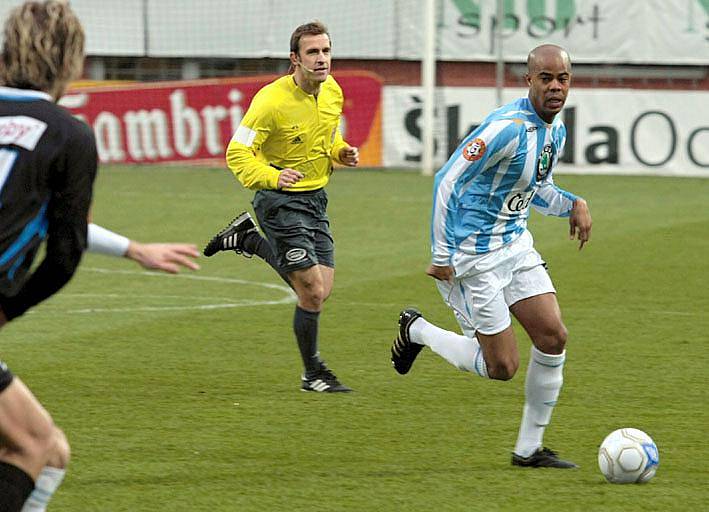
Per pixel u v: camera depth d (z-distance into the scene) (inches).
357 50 3107.8
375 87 3078.2
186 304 1438.2
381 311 1392.7
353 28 3102.9
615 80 3105.3
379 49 3093.0
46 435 544.1
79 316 1354.6
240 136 987.9
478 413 930.1
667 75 3085.6
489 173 777.6
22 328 1280.8
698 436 860.6
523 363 1124.5
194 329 1283.2
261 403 959.6
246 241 1075.3
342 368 1097.4
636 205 2447.1
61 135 514.9
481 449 823.7
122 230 2075.5
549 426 890.1
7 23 519.5
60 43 517.7
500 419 911.0
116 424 886.4
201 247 1914.4
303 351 1006.4
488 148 762.2
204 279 1633.9
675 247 1898.4
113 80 3221.0
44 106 518.3
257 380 1046.4
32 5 524.1
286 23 3157.0
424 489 726.5
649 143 3031.5
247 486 731.4
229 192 2640.3
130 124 3117.6
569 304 1435.8
